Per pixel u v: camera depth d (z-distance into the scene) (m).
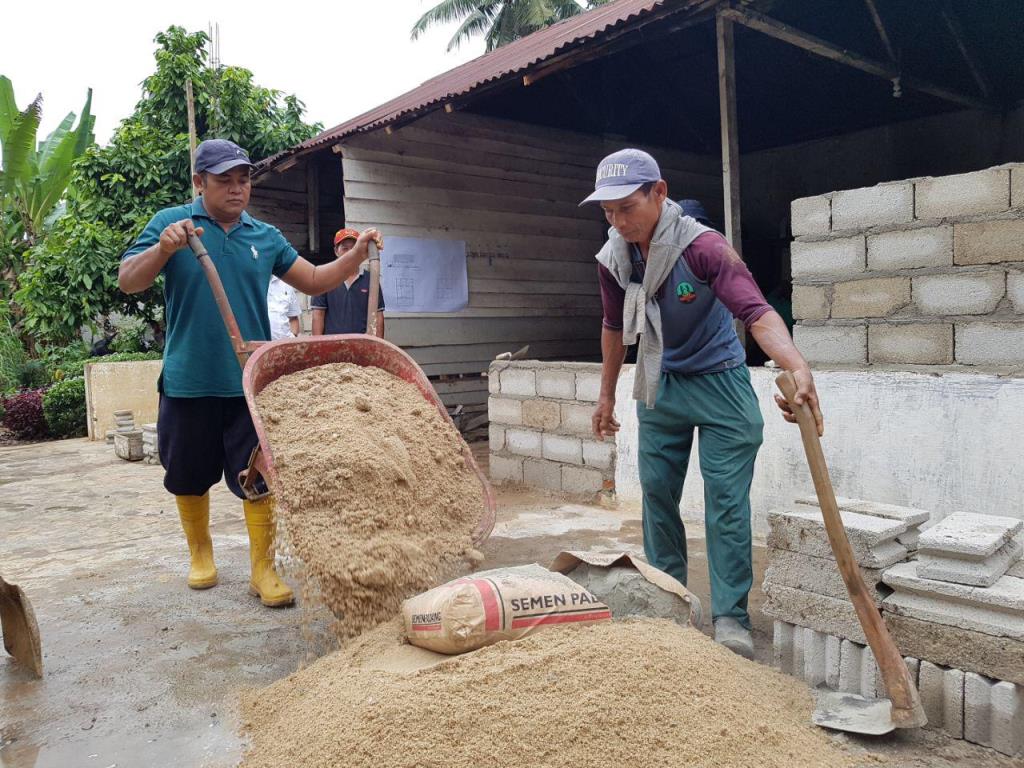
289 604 3.47
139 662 2.90
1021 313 3.31
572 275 9.00
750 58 7.78
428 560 2.72
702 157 10.36
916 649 2.30
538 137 8.63
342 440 2.82
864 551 2.41
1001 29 6.96
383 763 1.91
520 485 5.84
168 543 4.67
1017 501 3.34
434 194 7.88
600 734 1.97
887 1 6.45
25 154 13.90
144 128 12.06
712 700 2.14
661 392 2.93
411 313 7.77
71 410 11.02
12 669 2.87
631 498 5.05
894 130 9.32
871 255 3.74
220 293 3.03
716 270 2.64
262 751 2.20
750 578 2.85
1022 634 2.10
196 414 3.42
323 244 9.69
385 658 2.39
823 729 2.25
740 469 2.82
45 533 5.03
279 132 12.55
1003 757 2.13
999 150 8.50
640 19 4.89
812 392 2.18
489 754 1.91
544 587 2.45
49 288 11.55
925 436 3.60
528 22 24.72
